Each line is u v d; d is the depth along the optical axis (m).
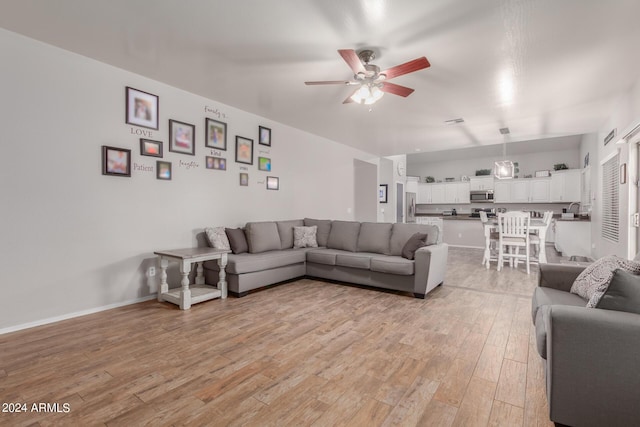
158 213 3.71
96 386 1.89
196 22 2.49
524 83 3.57
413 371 2.08
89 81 3.13
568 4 2.21
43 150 2.86
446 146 7.20
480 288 4.21
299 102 4.34
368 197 8.37
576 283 2.40
